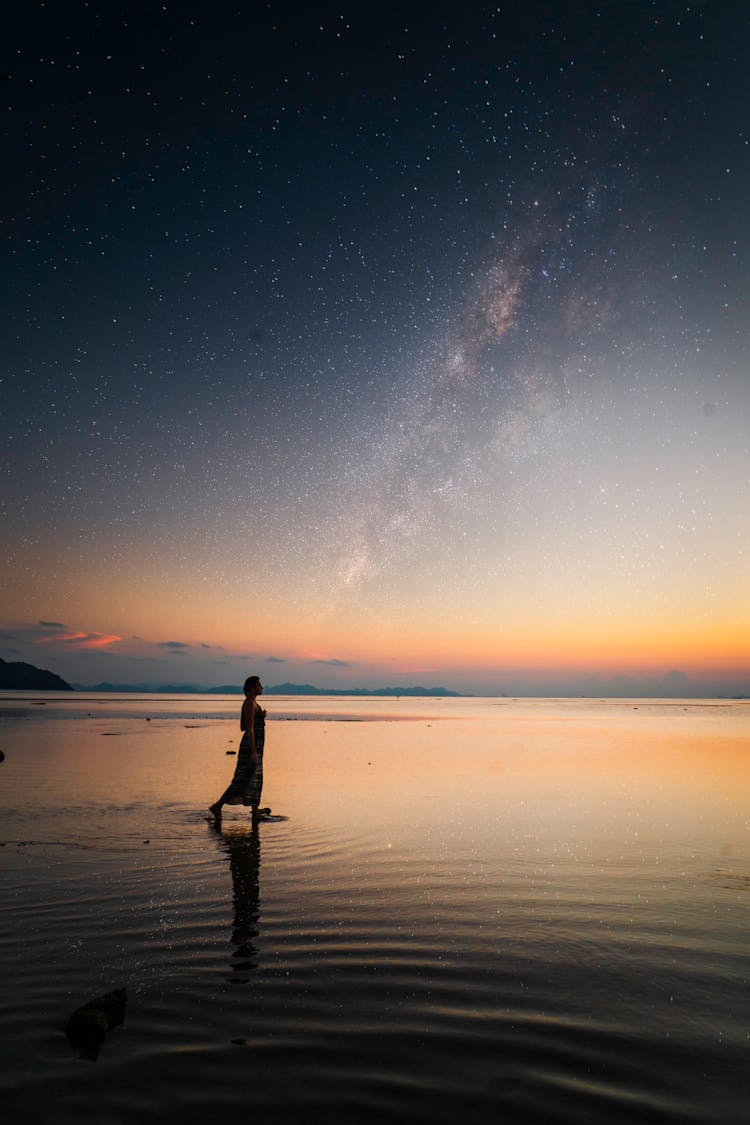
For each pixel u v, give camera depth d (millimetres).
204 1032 3461
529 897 5844
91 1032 3359
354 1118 2744
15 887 5973
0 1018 3588
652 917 5352
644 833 8516
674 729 33656
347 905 5590
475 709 77188
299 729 31438
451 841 7992
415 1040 3402
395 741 23859
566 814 9773
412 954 4555
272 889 6020
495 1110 2807
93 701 98562
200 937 4824
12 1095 2877
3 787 12016
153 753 18578
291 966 4328
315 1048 3309
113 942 4715
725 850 7641
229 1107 2814
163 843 7770
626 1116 2779
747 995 3971
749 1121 2750
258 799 9086
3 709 51500
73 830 8414
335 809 10117
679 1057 3264
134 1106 2812
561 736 27500
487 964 4395
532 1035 3463
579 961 4457
